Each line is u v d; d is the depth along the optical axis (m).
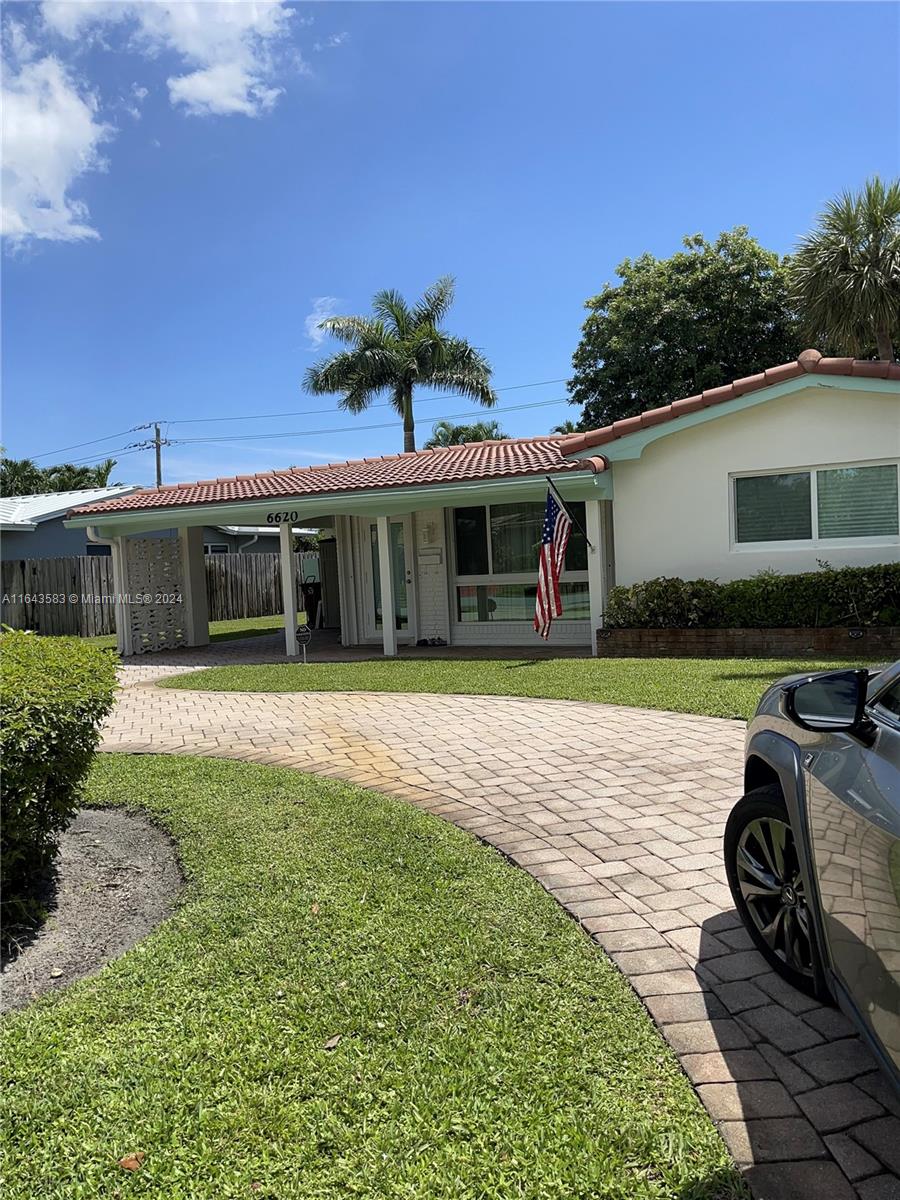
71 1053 2.79
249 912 3.85
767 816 3.26
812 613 11.11
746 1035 2.84
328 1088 2.56
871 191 15.48
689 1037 2.83
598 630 12.34
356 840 4.82
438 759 6.80
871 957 2.28
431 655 13.70
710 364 26.38
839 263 15.58
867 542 11.51
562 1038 2.81
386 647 13.89
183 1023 2.95
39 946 3.77
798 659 10.59
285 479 15.84
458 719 8.38
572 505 14.16
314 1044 2.80
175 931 3.69
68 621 19.88
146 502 15.47
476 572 15.08
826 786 2.69
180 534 17.22
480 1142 2.33
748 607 11.47
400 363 28.88
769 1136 2.36
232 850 4.70
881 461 11.30
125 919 4.02
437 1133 2.36
